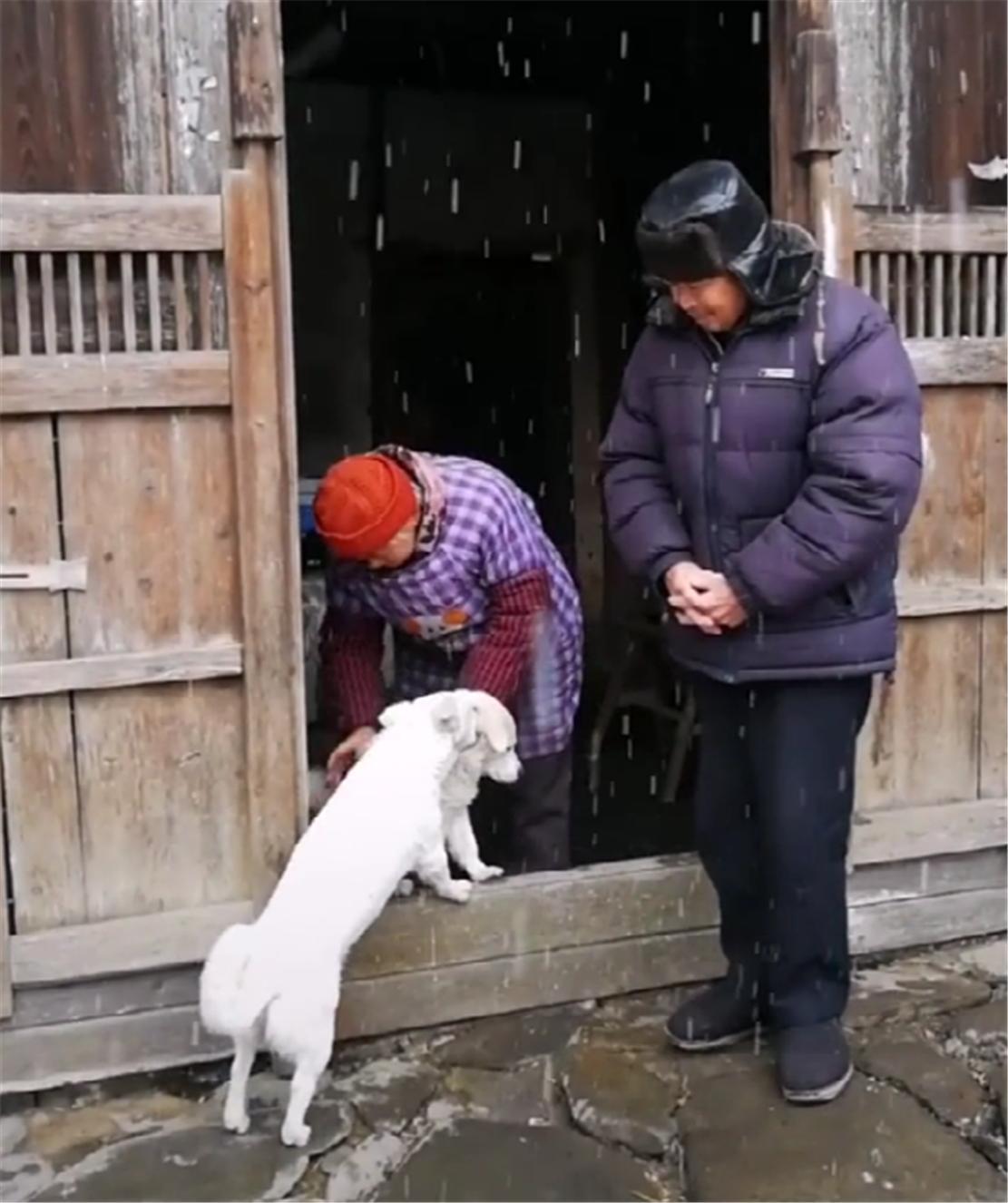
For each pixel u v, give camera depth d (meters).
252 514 2.67
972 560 3.25
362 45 5.02
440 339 5.60
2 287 2.53
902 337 3.12
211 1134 2.56
